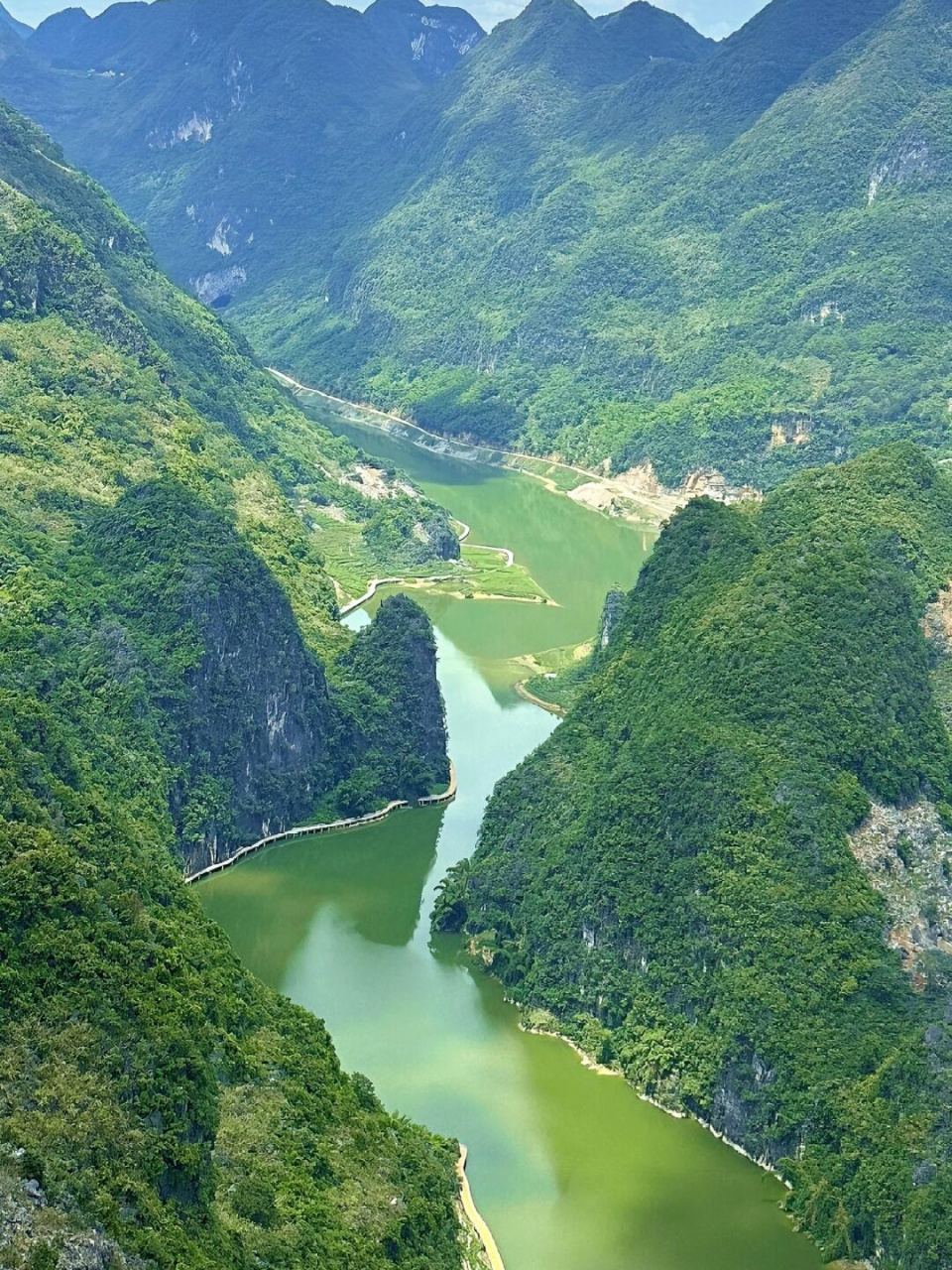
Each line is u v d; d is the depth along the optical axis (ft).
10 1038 655.76
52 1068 652.07
